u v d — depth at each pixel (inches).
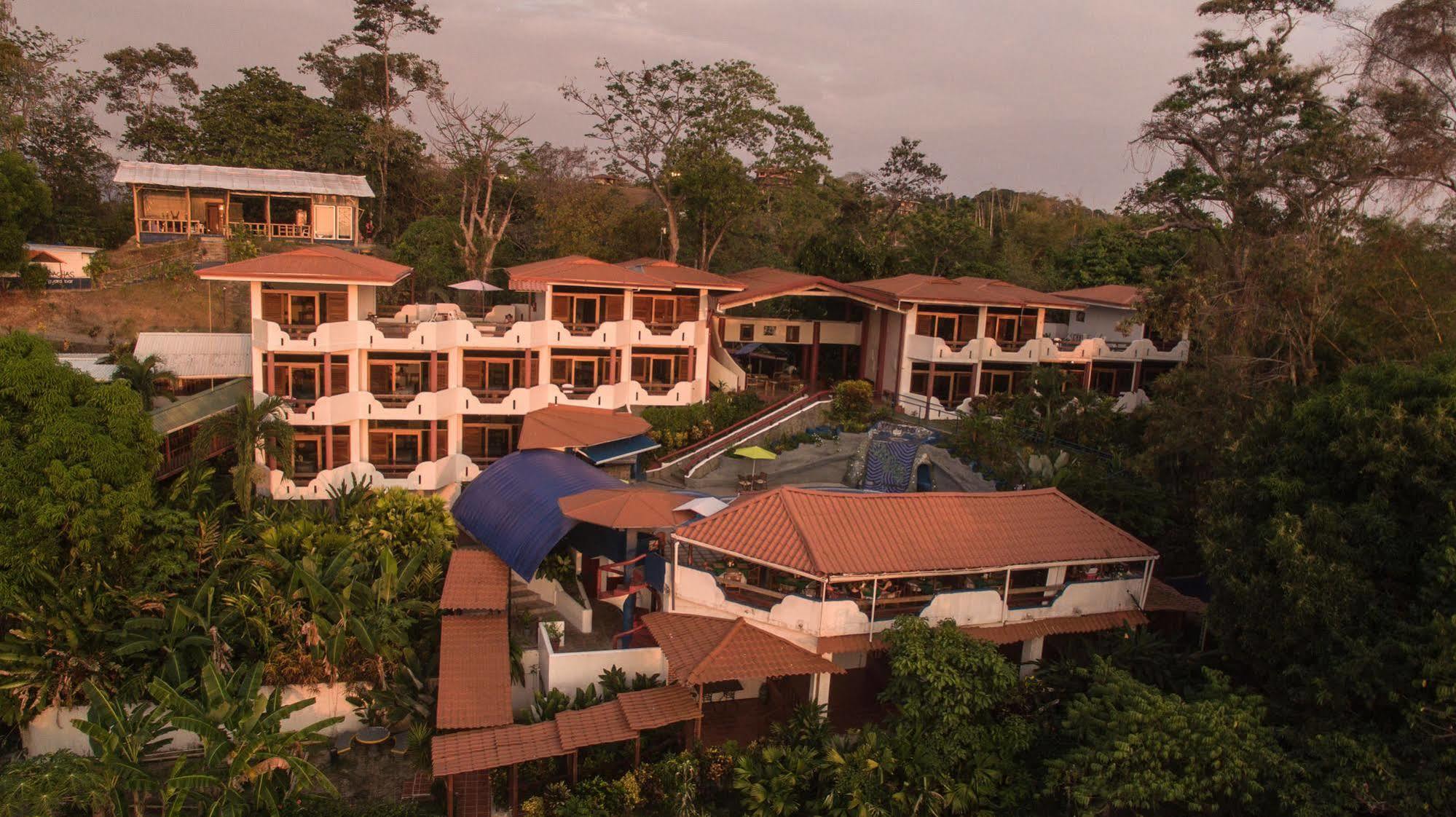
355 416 1542.8
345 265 1537.9
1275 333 1224.2
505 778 937.5
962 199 3373.5
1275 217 1393.9
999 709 975.6
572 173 3034.0
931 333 1905.8
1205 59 1649.9
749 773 893.2
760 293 1889.8
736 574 1035.3
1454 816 691.4
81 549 1066.7
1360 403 869.8
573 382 1768.0
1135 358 1959.9
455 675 1011.3
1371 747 748.6
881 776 882.1
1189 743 793.6
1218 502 979.9
